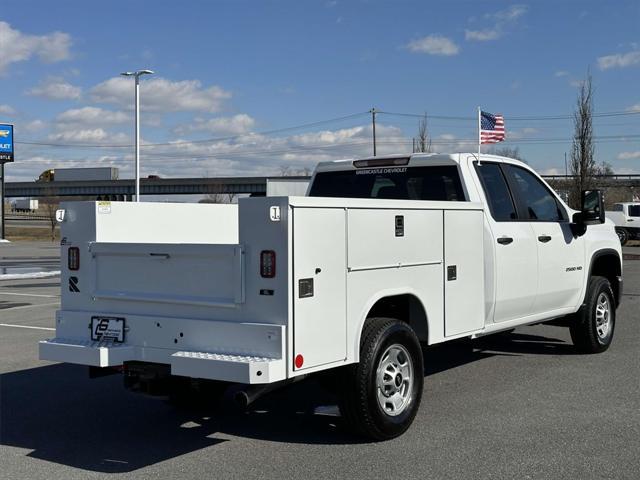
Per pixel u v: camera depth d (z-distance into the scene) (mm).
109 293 5543
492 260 6953
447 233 6199
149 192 105938
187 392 6359
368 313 5684
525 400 6754
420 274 5891
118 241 5895
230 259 4922
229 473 4949
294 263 4750
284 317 4738
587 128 34344
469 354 9055
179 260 5188
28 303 15680
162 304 5285
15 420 6449
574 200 34375
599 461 5059
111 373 5707
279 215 4730
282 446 5539
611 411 6344
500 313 7184
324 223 4969
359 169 7801
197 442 5715
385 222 5508
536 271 7652
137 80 40344
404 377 5707
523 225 7500
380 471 4910
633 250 33781
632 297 15086
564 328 11117
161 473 4996
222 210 6957
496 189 7363
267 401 7012
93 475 4992
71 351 5391
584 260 8625
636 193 79000
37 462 5297
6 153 60344
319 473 4895
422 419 6152
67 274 5805
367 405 5328
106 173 111312
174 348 5188
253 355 4812
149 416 6551
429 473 4855
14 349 9930
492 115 13367
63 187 111750
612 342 9797
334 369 5367
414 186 7383
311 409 6684
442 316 6164
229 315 4961
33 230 87438
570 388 7203
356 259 5234
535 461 5066
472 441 5535
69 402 7094
